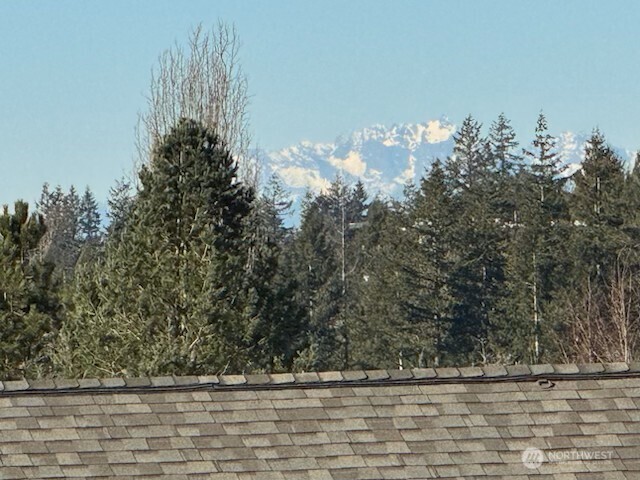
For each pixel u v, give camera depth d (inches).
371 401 1786.4
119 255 4190.5
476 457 1718.8
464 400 1798.7
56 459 1653.5
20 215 4443.9
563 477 1702.8
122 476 1643.7
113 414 1729.8
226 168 4441.4
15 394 1739.7
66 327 4183.1
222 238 4224.9
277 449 1704.0
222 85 5910.4
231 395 1780.3
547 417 1786.4
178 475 1654.8
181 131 4377.5
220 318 4060.0
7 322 4242.1
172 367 3924.7
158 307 4094.5
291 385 1801.2
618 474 1713.8
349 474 1676.9
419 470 1690.5
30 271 4429.1
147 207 4269.2
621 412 1802.4
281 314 4471.0
